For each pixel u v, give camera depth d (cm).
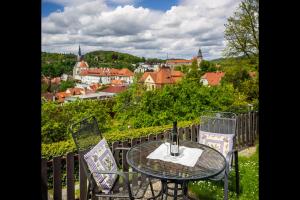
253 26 1728
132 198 274
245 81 1465
